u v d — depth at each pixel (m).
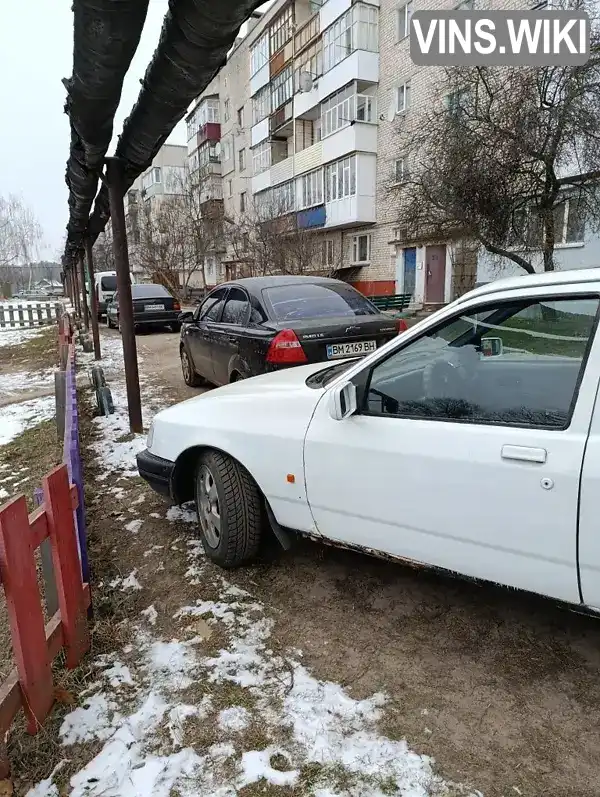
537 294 1.94
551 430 1.84
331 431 2.41
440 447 2.07
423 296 20.45
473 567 2.06
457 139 10.66
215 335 6.10
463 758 1.80
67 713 2.04
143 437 5.45
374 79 21.42
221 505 2.85
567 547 1.80
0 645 2.51
